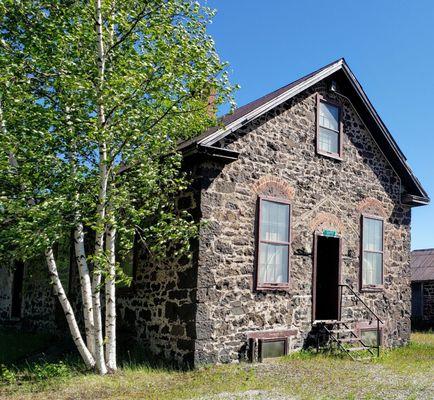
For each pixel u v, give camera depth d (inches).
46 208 347.6
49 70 388.2
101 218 364.8
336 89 575.5
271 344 467.8
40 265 680.4
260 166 481.4
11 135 366.9
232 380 371.6
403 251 632.4
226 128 441.7
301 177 519.2
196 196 438.3
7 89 358.9
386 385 363.6
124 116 369.4
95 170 396.8
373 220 597.0
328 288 560.7
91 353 397.4
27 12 391.9
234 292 444.8
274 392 334.6
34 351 519.2
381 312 588.7
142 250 490.0
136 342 476.1
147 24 397.7
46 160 369.1
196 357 411.5
